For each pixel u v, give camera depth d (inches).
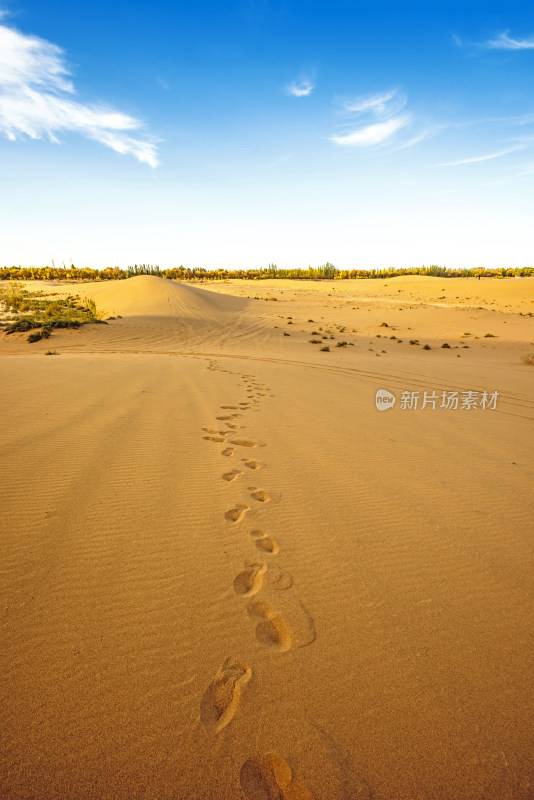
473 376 451.2
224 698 59.4
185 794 48.1
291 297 2149.4
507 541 106.1
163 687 60.6
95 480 128.9
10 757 50.5
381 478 145.3
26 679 60.5
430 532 109.0
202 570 87.8
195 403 246.4
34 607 74.4
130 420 198.2
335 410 254.5
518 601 83.0
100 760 50.9
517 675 65.3
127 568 86.9
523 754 53.7
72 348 652.7
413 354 711.7
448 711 58.9
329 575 88.8
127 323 963.3
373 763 52.0
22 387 258.8
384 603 80.8
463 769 51.6
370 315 1406.3
